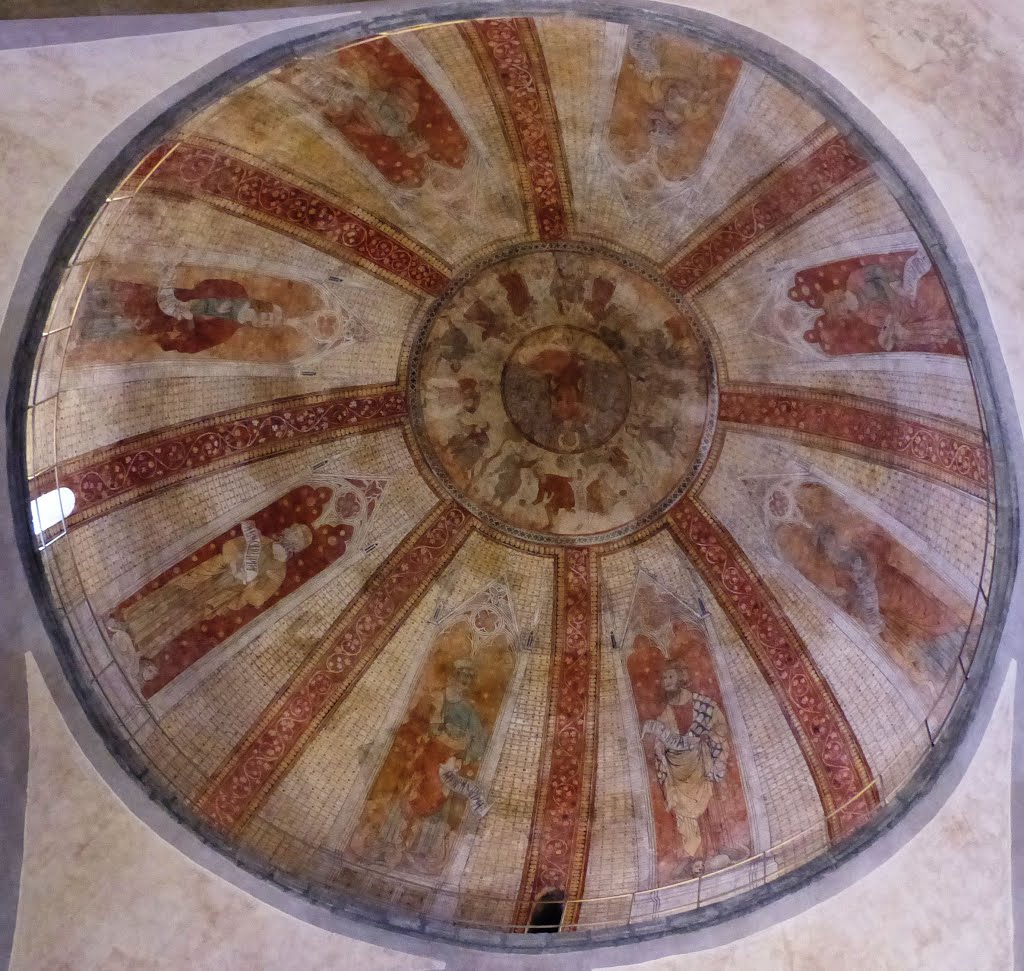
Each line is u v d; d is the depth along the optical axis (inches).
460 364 645.3
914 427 548.4
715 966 506.0
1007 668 486.3
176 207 513.0
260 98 483.8
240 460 583.5
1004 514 489.4
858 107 469.1
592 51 503.2
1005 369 479.5
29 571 457.4
